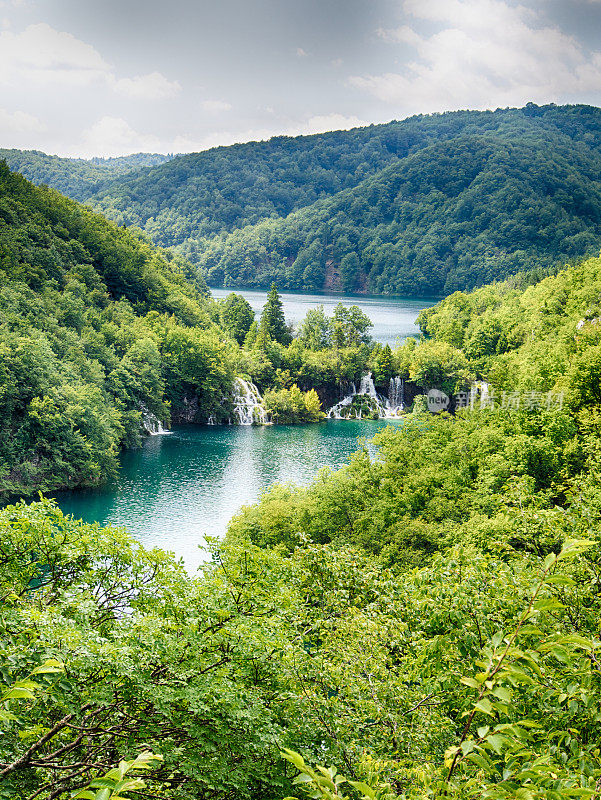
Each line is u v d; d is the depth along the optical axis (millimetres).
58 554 14992
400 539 38562
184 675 11695
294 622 15172
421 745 11211
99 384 93375
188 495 70250
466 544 30703
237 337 161500
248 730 11719
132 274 145000
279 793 11984
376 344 142875
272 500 51594
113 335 111438
